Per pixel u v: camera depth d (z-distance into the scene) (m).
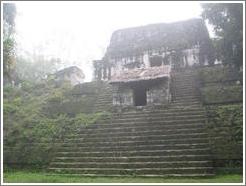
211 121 12.01
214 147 10.86
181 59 21.45
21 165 12.61
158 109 14.26
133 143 11.64
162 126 12.31
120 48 23.50
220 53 15.75
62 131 13.32
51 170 11.28
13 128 13.94
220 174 10.16
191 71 18.03
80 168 10.95
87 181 9.40
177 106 14.36
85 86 17.83
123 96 15.09
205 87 15.38
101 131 12.85
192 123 12.23
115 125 13.07
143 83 15.04
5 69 11.87
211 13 14.66
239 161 10.49
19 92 17.88
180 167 10.11
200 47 21.19
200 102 14.57
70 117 15.48
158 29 23.92
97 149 11.77
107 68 22.98
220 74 16.02
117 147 11.58
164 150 10.90
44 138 13.13
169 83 15.09
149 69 16.17
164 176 9.79
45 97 17.31
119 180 9.47
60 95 16.94
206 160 10.23
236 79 15.52
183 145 10.95
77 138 12.79
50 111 16.09
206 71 16.61
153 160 10.59
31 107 15.95
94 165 10.91
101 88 17.47
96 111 15.53
